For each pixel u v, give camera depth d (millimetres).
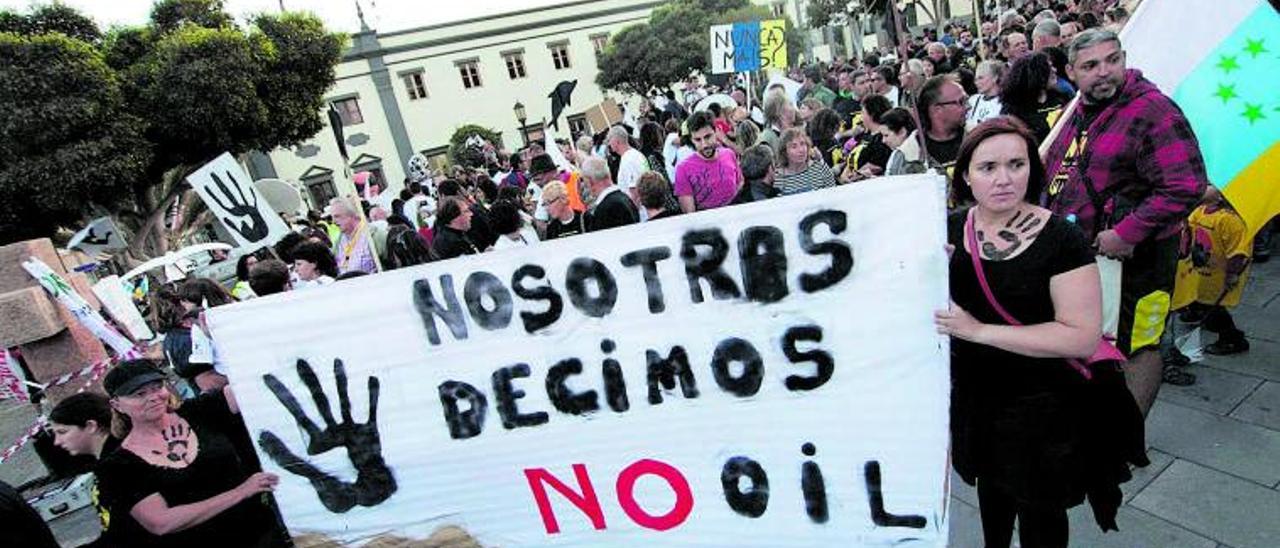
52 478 5004
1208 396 2891
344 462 2371
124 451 2279
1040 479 1818
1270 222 4004
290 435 2375
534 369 2215
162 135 15195
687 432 2154
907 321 1914
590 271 2117
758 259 2004
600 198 4262
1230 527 2219
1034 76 3127
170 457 2324
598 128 12773
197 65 14516
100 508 2719
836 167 5145
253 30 16359
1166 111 2166
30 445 6168
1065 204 2473
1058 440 1800
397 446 2340
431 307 2232
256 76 15828
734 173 4477
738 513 2164
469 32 32562
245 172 4711
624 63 30812
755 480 2129
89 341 5754
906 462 1996
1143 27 2613
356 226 5523
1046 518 1870
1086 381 1814
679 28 29484
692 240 2037
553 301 2164
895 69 6812
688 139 6148
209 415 2611
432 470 2342
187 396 4738
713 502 2182
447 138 32656
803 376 2031
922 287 1881
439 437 2314
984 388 1886
